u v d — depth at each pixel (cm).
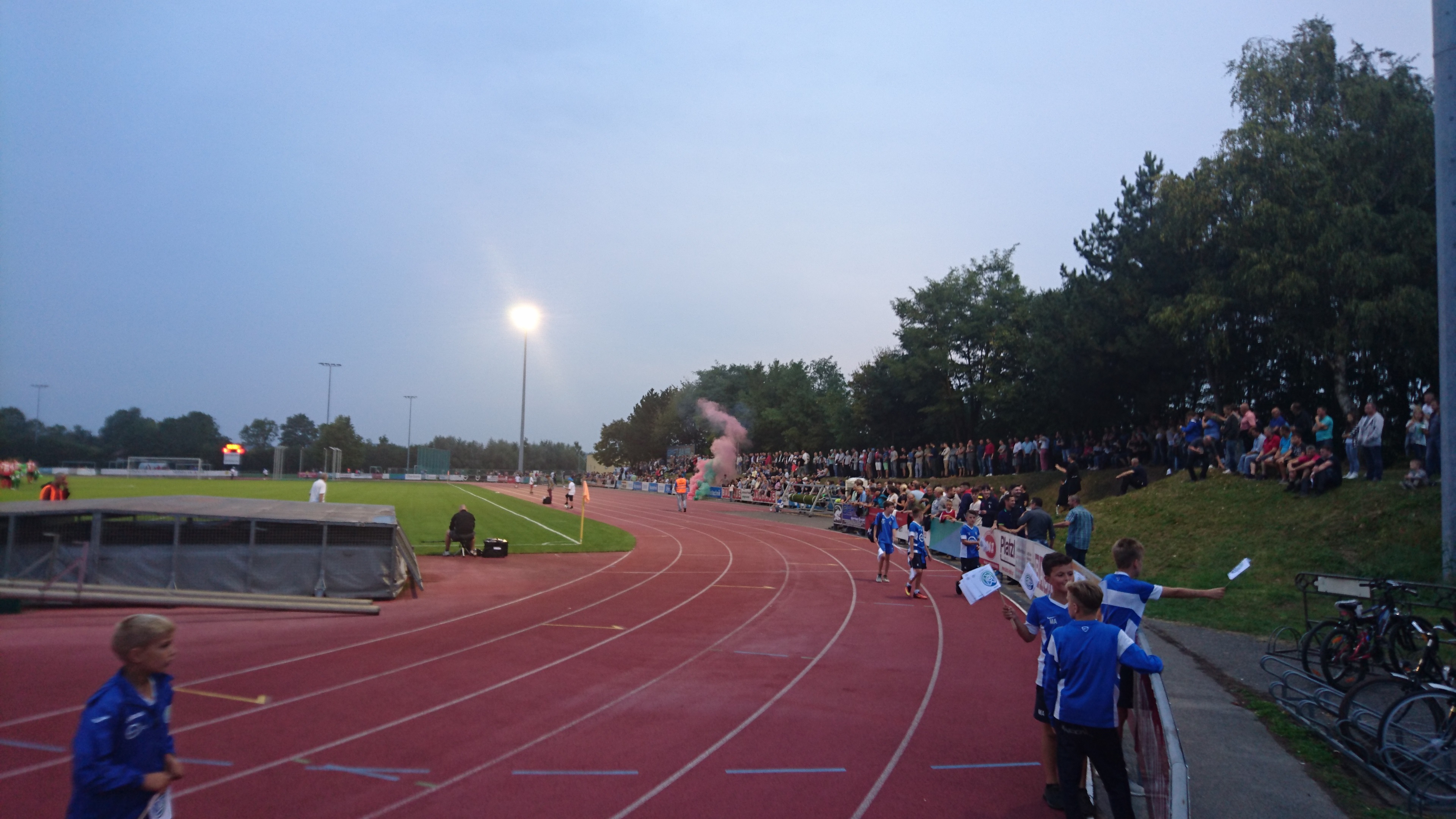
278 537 1592
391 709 846
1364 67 2370
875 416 4866
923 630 1316
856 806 612
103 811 365
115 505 1652
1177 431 2428
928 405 4512
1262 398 2731
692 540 2992
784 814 598
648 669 1037
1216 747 735
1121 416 3031
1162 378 2812
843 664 1072
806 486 4616
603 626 1338
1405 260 2048
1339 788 645
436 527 3022
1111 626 511
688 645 1188
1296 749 727
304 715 822
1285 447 1862
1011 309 4216
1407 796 621
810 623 1376
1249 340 2595
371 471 12788
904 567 2189
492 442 17262
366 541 1620
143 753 378
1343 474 1967
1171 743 471
